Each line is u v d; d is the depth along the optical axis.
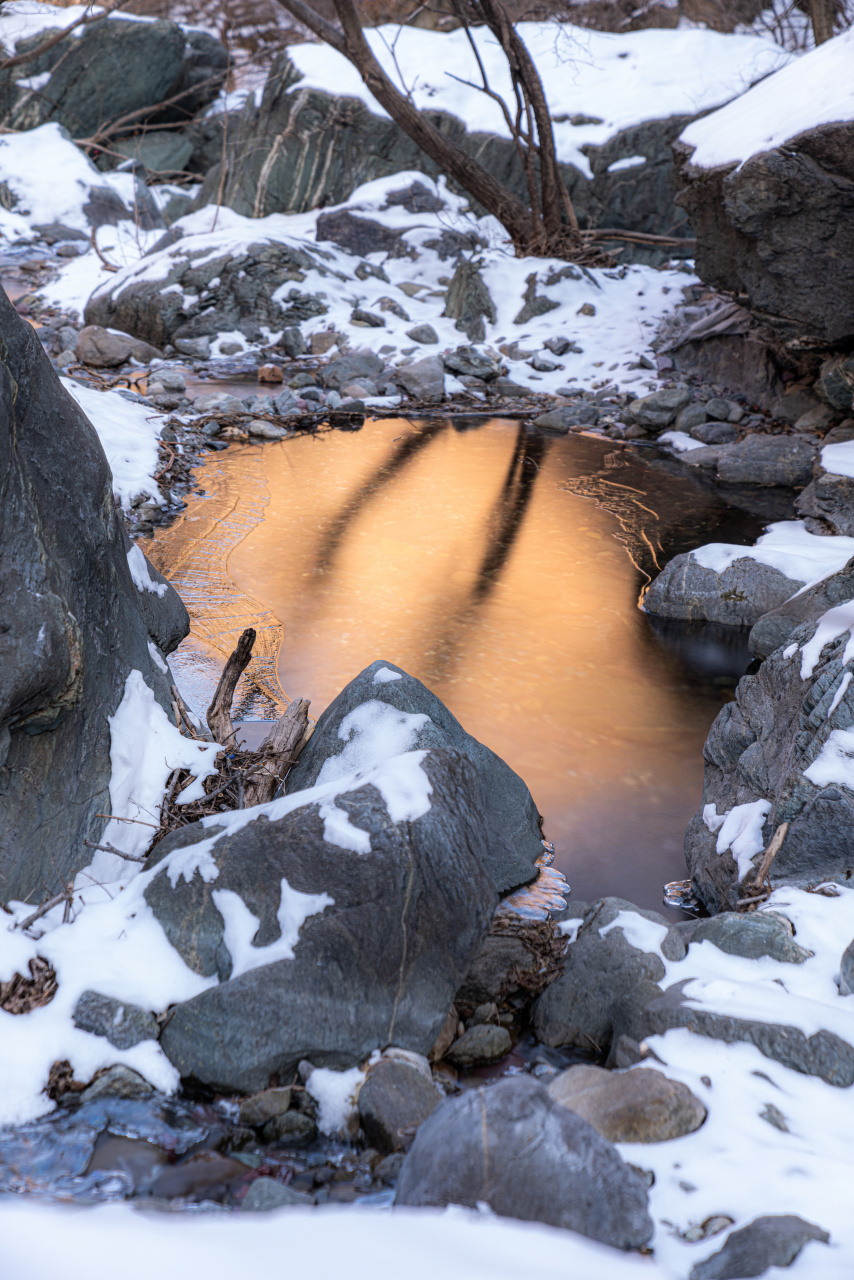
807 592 6.30
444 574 7.71
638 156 17.97
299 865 3.18
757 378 12.10
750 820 4.16
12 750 3.37
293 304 15.38
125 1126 2.72
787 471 10.25
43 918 3.29
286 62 19.98
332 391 13.38
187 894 3.26
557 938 3.70
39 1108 2.74
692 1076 2.72
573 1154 2.21
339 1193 2.48
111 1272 1.59
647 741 5.48
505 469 10.62
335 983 2.99
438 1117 2.34
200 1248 1.72
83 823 3.69
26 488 3.45
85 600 3.96
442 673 6.13
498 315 15.23
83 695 3.82
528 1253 1.88
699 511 9.39
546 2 20.77
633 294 15.47
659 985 3.15
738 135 10.67
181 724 4.73
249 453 10.71
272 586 7.27
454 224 17.98
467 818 3.41
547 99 19.03
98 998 2.99
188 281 15.15
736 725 4.79
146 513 8.38
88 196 22.47
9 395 3.37
